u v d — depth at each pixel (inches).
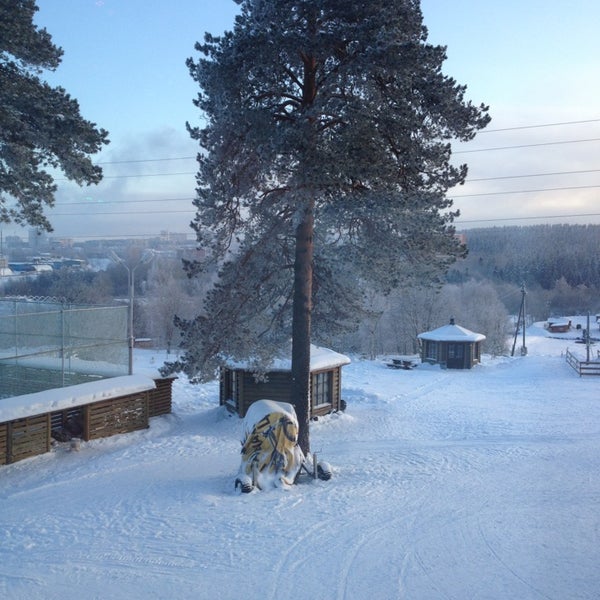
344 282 653.9
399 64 487.2
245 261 623.2
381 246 561.9
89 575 343.0
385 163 519.5
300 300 589.6
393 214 525.3
